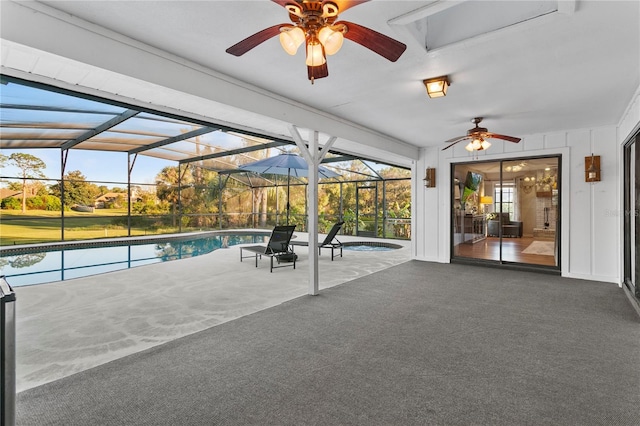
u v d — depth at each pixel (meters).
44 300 4.42
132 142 9.77
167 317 3.79
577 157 5.96
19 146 9.98
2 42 2.22
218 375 2.51
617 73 3.50
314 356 2.83
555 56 3.10
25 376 2.51
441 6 2.30
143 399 2.20
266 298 4.55
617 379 2.45
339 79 3.71
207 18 2.52
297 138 4.52
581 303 4.35
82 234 12.30
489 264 6.93
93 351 2.93
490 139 6.88
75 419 1.99
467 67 3.36
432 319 3.72
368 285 5.30
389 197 12.52
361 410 2.07
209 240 12.11
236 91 3.70
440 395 2.24
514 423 1.95
